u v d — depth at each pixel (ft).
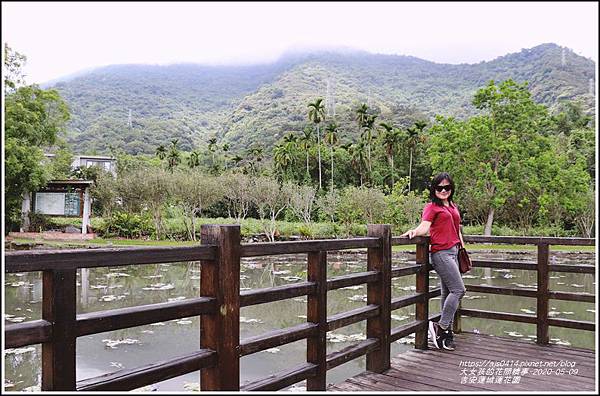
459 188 83.46
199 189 71.92
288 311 26.53
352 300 29.84
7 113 69.31
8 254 5.03
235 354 7.45
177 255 6.72
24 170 69.10
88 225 74.18
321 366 9.20
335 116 184.85
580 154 90.63
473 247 64.44
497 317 13.93
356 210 75.20
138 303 28.89
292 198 77.46
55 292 5.41
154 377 6.40
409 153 121.90
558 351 12.60
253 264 50.93
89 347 19.77
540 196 75.36
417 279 12.94
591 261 51.39
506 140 78.38
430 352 12.44
